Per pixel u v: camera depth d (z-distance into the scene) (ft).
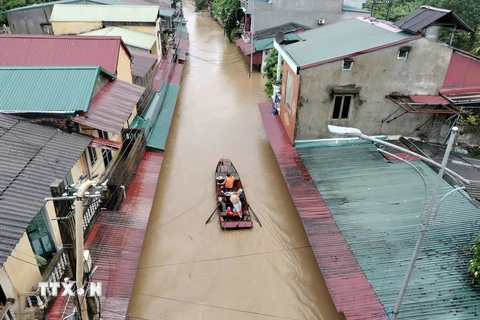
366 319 30.19
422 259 35.37
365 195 44.45
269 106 72.08
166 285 41.37
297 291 40.91
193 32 154.40
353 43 54.80
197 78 104.37
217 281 42.04
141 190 47.85
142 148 55.52
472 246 34.76
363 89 52.24
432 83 52.37
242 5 123.24
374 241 37.91
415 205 42.24
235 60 120.06
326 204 43.32
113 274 34.88
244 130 75.72
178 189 57.06
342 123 54.85
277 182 59.06
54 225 33.17
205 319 37.81
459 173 46.14
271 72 88.69
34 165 31.17
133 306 38.86
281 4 101.09
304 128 54.75
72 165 32.89
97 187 18.84
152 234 48.32
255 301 39.81
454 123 52.06
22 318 27.07
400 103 50.60
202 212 52.29
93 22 85.25
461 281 32.99
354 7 110.52
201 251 45.96
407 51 49.80
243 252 45.93
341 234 39.06
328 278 34.06
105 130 36.94
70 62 52.01
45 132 35.68
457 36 75.36
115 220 41.27
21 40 54.34
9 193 27.61
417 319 29.86
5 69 40.47
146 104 68.64
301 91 51.70
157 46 91.25
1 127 34.06
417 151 51.83
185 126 76.79
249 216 50.14
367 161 50.96
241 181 58.95
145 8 88.74
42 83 39.27
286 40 68.44
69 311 28.50
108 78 46.62
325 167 50.11
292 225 50.19
